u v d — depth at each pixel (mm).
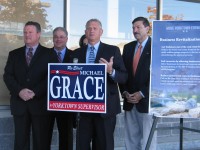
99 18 5777
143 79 4270
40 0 5324
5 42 5113
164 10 6281
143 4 6109
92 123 3961
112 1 5863
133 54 4426
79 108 3639
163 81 3854
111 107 3895
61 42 4711
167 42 3852
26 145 4402
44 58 4348
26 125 4363
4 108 5086
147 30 4363
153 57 3879
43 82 4289
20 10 5199
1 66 5098
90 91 3598
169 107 3838
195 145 6320
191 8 6473
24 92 4234
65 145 4777
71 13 5547
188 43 3803
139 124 4426
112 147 3939
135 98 4285
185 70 3811
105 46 3980
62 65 3676
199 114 3783
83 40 4844
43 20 5359
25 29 4309
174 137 6121
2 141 5035
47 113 4359
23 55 4383
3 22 5090
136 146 4500
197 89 3787
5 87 5105
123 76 3928
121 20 5949
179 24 3826
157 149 5977
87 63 3662
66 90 3676
